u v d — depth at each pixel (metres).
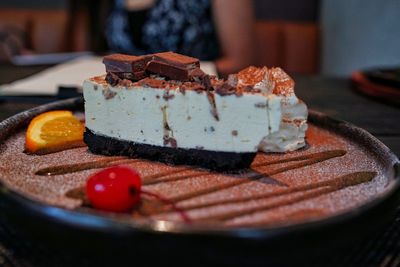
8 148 0.37
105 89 0.36
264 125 0.34
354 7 0.90
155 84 0.35
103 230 0.26
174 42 0.82
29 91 0.52
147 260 0.26
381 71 0.60
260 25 1.05
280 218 0.29
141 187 0.32
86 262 0.27
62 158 0.36
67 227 0.26
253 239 0.25
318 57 1.07
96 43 0.90
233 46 0.80
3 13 1.07
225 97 0.34
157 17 0.82
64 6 1.13
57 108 0.43
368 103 0.53
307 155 0.38
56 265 0.27
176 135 0.35
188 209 0.30
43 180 0.33
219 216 0.29
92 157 0.37
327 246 0.27
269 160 0.37
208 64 0.59
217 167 0.35
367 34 0.85
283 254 0.26
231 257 0.26
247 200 0.31
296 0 1.08
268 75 0.38
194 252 0.25
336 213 0.27
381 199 0.28
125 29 0.84
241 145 0.34
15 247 0.28
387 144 0.42
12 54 0.76
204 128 0.35
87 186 0.30
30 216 0.27
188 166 0.36
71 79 0.55
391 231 0.30
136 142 0.36
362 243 0.29
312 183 0.33
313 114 0.44
